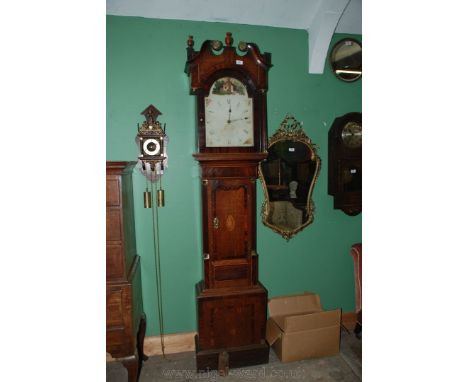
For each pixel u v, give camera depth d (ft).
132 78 6.94
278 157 7.76
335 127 7.70
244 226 6.76
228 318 6.73
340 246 8.35
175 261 7.47
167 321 7.54
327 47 7.43
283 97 7.72
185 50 7.10
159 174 7.20
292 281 8.15
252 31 7.43
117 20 6.81
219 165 6.45
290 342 6.91
